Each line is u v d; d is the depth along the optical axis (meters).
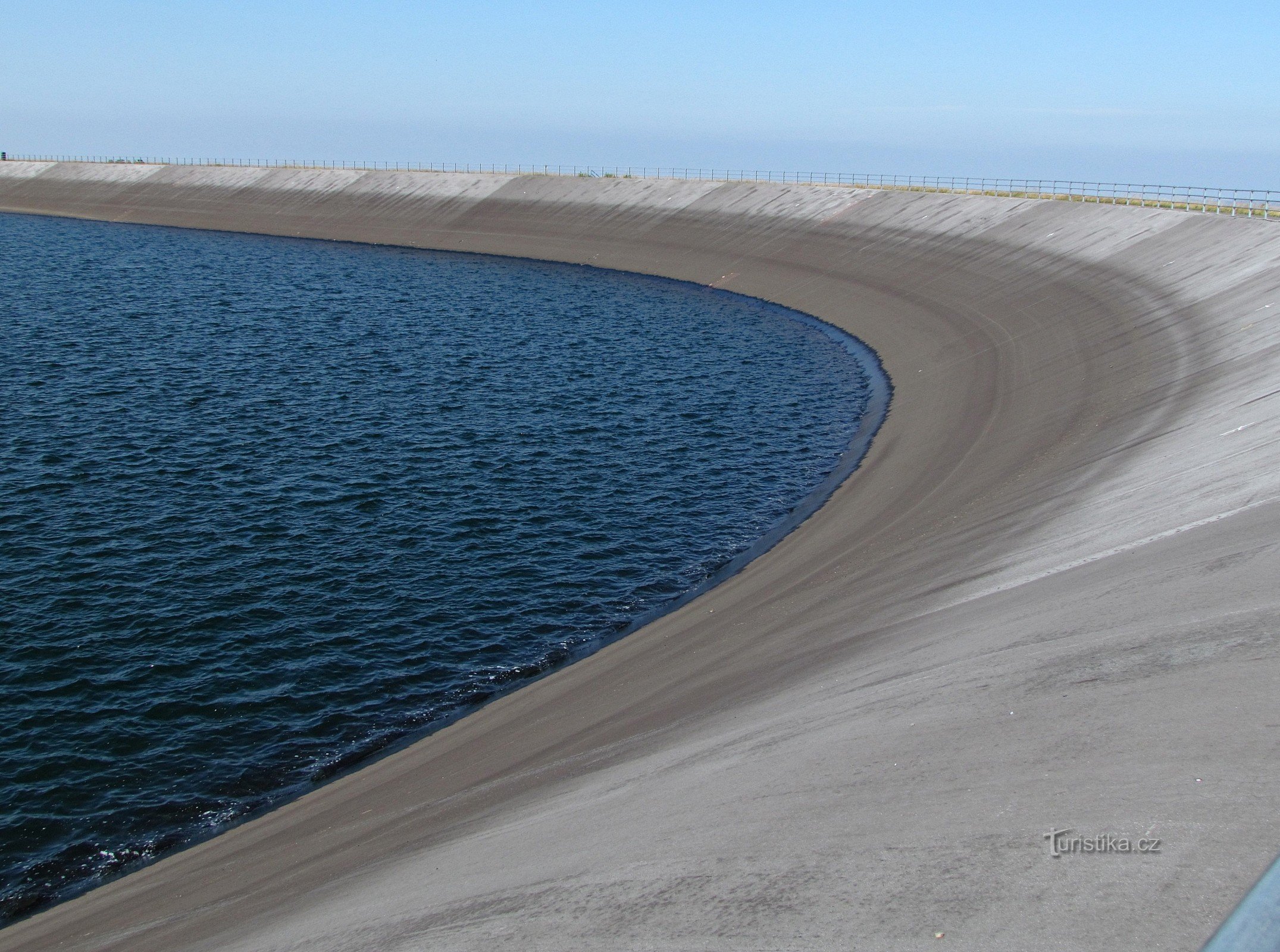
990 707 15.68
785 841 12.70
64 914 19.69
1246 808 10.78
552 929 11.98
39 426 49.88
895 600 25.73
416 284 109.31
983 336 66.75
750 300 102.06
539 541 38.75
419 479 44.72
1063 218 84.38
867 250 101.62
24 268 110.00
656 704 23.20
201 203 179.12
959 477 39.69
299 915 15.52
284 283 106.88
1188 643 15.91
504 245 139.00
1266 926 6.34
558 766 20.38
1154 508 25.62
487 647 30.95
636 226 132.25
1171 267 62.12
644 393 62.66
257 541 37.53
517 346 75.88
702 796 15.30
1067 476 33.31
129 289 97.94
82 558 35.38
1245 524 21.20
